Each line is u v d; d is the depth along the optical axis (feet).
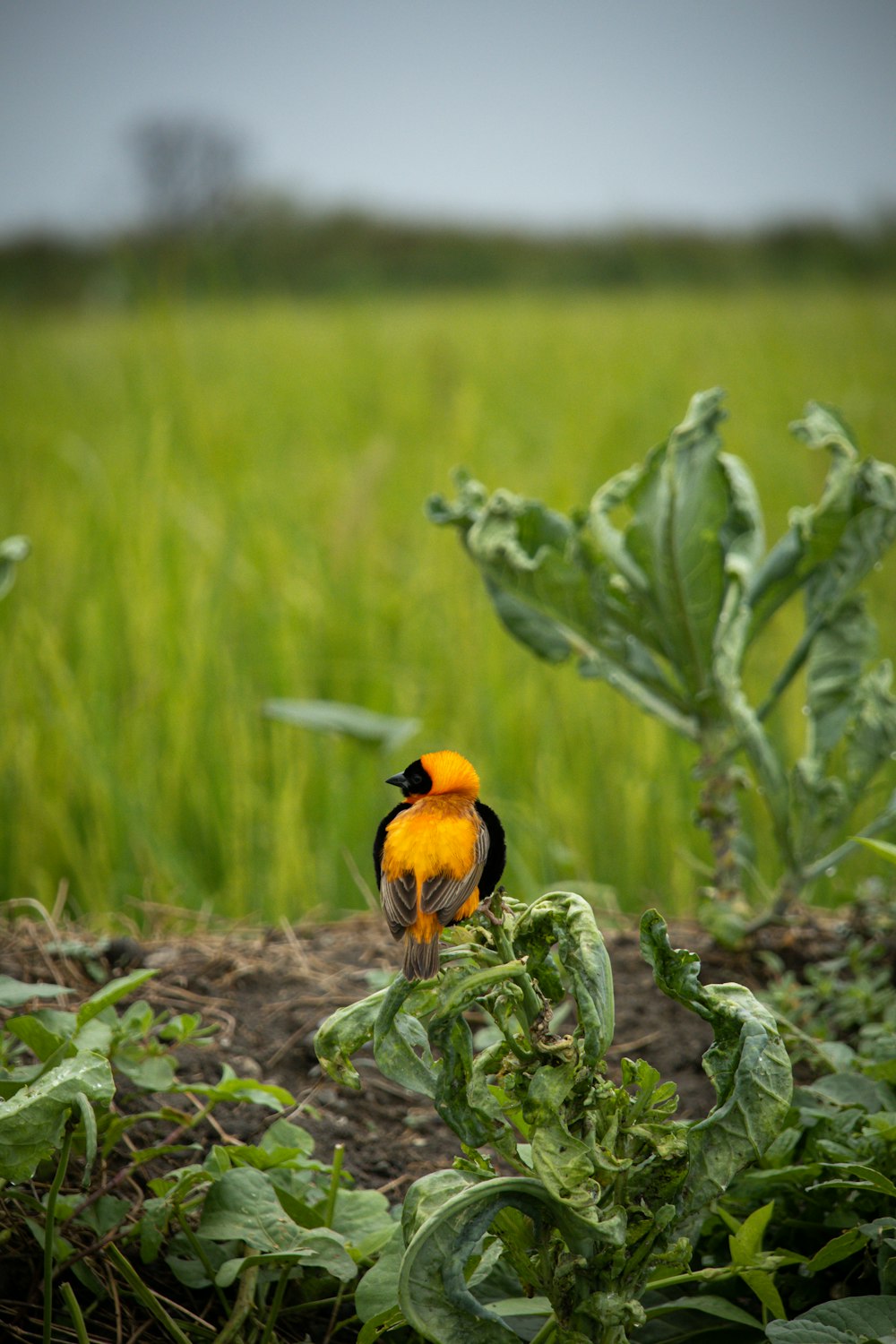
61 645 30.17
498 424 52.54
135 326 45.60
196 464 41.32
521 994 8.77
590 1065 8.14
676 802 24.41
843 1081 11.98
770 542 37.14
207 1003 15.89
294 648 29.53
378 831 10.51
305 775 25.00
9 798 24.09
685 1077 14.64
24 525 36.19
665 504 15.69
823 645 16.47
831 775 24.27
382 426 53.78
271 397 59.98
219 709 26.96
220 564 32.14
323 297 101.86
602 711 27.37
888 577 34.42
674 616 16.06
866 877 22.67
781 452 45.73
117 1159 12.41
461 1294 8.36
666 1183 8.73
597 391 60.80
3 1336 10.50
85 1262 11.07
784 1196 11.71
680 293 104.58
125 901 21.21
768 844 23.93
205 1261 10.75
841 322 78.54
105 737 25.61
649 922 8.91
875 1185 10.21
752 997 9.13
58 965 16.21
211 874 24.16
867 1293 11.06
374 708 29.01
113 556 32.96
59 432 51.24
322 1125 13.70
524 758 26.91
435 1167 13.38
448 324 91.15
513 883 23.70
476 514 17.56
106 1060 9.67
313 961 17.31
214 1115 13.53
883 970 15.49
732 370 64.59
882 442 44.78
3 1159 9.05
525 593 16.72
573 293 124.88
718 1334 10.78
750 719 15.65
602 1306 8.57
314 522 39.09
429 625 32.12
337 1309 10.92
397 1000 9.01
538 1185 8.51
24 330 73.26
